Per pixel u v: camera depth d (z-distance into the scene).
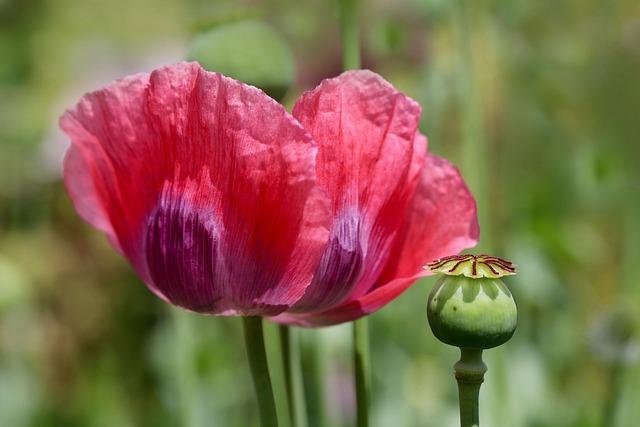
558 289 1.27
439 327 0.74
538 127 1.29
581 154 1.25
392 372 1.23
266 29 0.91
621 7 1.23
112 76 1.85
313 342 1.01
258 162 0.76
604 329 1.02
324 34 1.37
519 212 1.30
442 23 1.16
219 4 1.26
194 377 1.03
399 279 0.78
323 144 0.77
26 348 1.58
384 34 1.11
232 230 0.77
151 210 0.78
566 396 1.26
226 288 0.77
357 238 0.78
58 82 2.08
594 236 1.32
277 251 0.76
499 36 1.20
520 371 1.18
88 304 1.68
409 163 0.78
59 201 1.75
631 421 1.08
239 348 1.37
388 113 0.77
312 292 0.78
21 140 1.92
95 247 1.71
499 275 0.74
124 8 2.02
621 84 1.21
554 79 1.26
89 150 0.79
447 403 1.22
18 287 1.31
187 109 0.77
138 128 0.78
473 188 0.98
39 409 1.49
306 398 1.08
